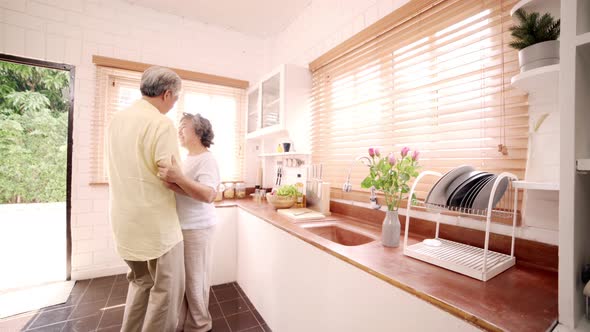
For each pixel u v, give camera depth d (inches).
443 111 52.7
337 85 81.6
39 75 194.9
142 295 52.8
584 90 26.3
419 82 58.1
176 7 102.7
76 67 91.5
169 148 47.6
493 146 45.7
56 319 69.7
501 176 35.2
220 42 117.3
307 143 93.0
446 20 52.7
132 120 46.9
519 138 42.7
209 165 61.4
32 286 87.4
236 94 121.6
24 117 194.4
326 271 47.7
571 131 24.7
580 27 25.0
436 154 54.4
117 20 97.9
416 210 57.7
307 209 81.4
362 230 62.1
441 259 38.5
